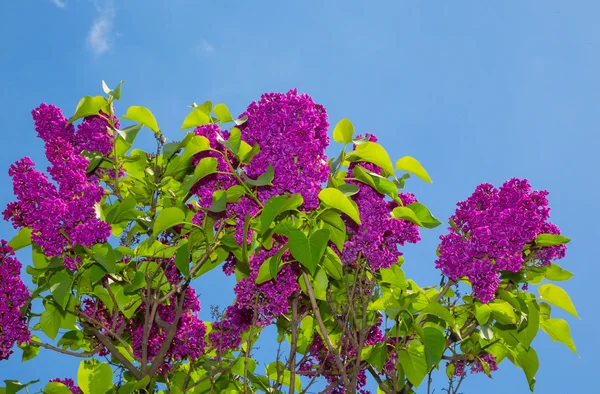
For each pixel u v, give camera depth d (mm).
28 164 1544
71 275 1602
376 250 1587
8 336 1581
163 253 1658
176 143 1639
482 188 1626
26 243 1627
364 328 1570
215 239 1607
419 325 1615
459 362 1742
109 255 1575
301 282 1635
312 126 1501
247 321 1746
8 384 1614
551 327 1675
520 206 1580
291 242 1494
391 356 1683
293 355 1588
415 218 1596
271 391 1736
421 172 1585
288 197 1519
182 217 1592
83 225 1545
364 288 1660
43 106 1716
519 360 1688
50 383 1634
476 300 1612
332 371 1730
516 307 1605
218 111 1685
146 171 1763
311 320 1820
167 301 1774
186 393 1811
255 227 1587
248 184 1538
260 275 1523
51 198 1537
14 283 1586
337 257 1591
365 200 1581
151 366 1635
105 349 1780
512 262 1560
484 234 1559
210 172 1530
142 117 1725
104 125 1736
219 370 1674
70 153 1584
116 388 1736
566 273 1692
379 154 1552
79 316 1655
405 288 1684
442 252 1589
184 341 1768
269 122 1502
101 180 1783
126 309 1688
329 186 1565
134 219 1688
